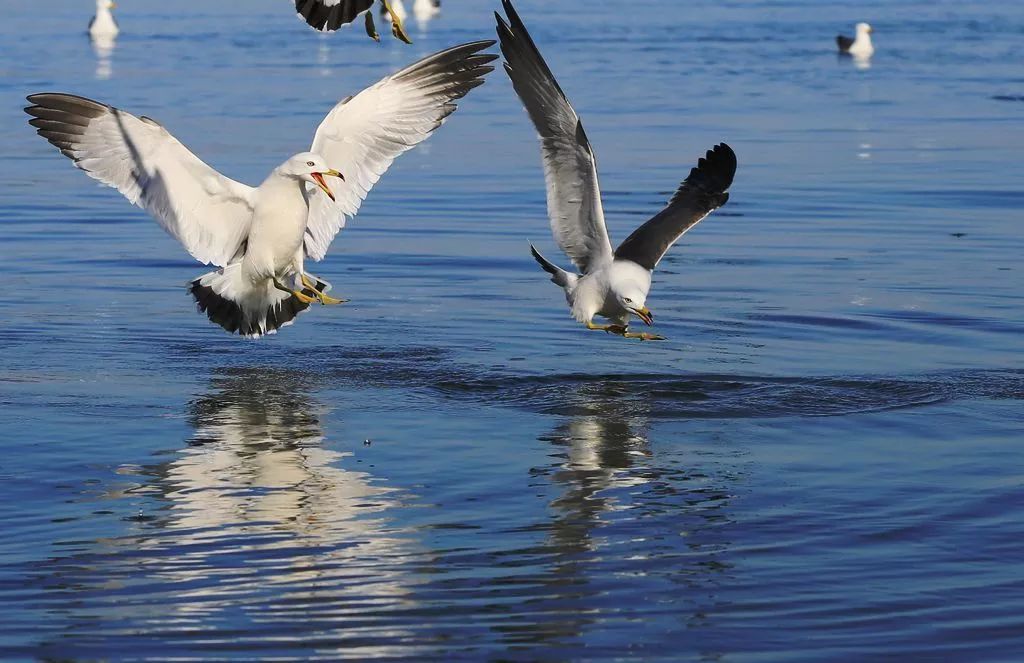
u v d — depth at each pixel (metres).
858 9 70.06
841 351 16.11
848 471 12.12
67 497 11.35
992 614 9.22
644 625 9.06
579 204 13.50
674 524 10.81
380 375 15.25
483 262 20.61
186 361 15.77
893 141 30.92
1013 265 20.08
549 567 9.96
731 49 49.81
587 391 14.66
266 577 9.77
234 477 11.89
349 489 11.60
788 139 31.05
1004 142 30.75
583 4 69.31
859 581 9.74
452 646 8.77
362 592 9.51
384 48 48.66
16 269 19.95
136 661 8.55
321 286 14.28
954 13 67.38
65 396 14.33
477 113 35.03
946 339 16.53
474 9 65.75
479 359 15.91
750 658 8.64
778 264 20.39
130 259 20.72
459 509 11.13
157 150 13.21
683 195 14.55
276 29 55.88
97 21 51.50
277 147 28.22
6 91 36.19
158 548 10.25
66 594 9.46
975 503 11.26
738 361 15.73
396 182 26.52
